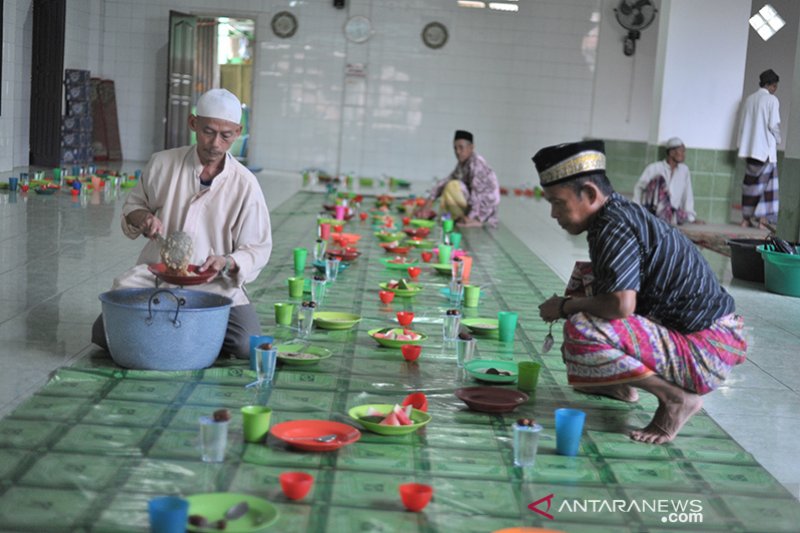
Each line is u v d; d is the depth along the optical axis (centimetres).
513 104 1698
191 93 1591
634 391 419
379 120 1694
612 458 351
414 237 879
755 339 580
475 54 1686
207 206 441
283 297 593
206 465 317
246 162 1697
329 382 419
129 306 402
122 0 1617
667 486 328
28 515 273
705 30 1212
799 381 488
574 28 1683
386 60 1681
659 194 1199
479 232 1004
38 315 509
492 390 412
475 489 313
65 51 1479
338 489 304
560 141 1709
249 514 275
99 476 303
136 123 1644
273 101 1688
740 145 1217
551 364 478
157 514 255
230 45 1819
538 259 836
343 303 587
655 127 1239
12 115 1263
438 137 1702
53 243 740
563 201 370
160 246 413
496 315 588
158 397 381
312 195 1277
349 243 818
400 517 287
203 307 432
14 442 326
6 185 1073
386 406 379
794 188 816
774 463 363
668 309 365
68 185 1152
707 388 364
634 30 1655
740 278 807
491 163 1712
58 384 389
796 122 820
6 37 1228
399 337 488
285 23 1667
